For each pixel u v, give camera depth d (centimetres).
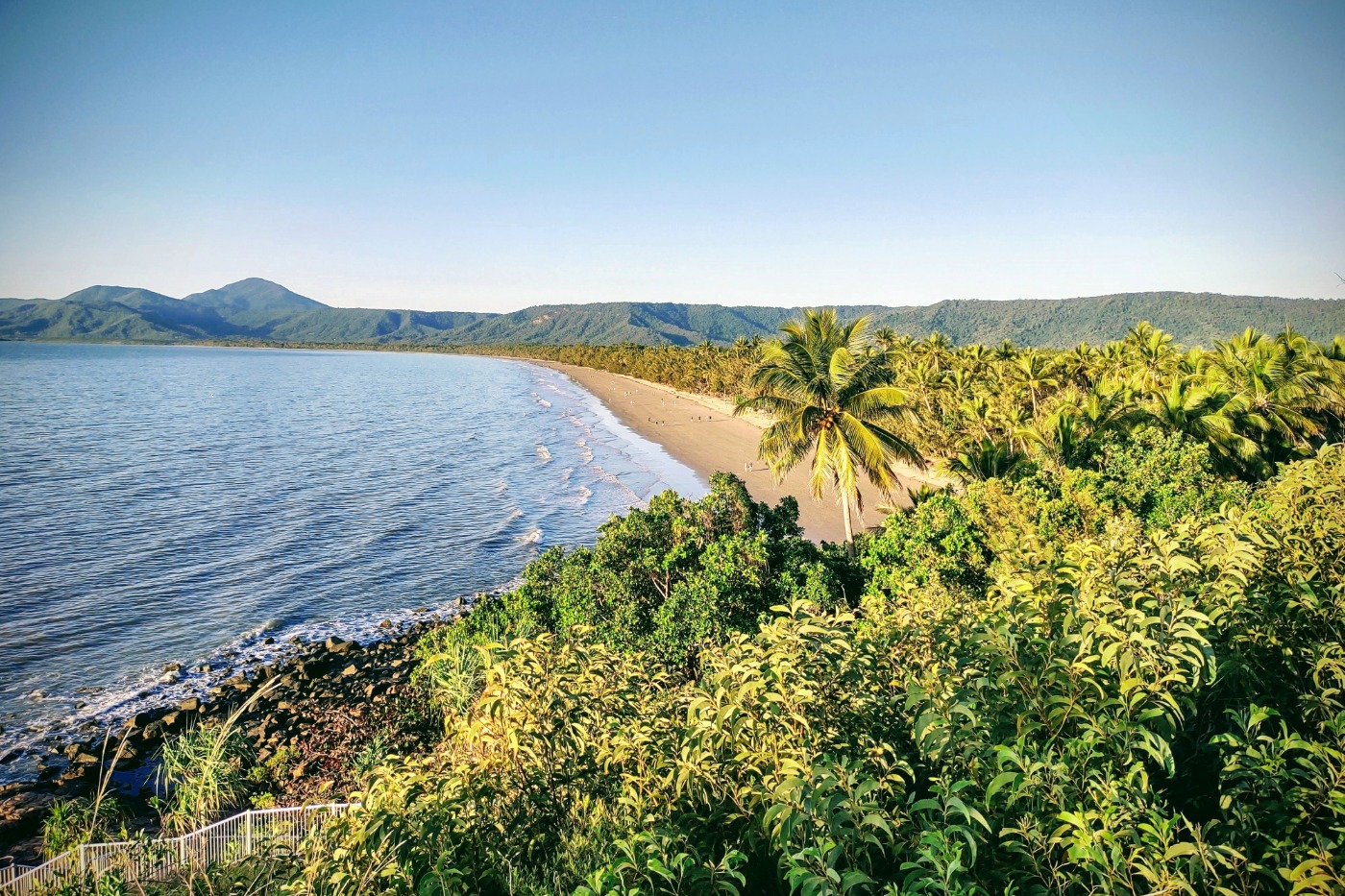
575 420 10681
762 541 1938
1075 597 521
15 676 2708
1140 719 424
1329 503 827
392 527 4819
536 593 2330
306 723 2334
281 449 7881
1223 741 455
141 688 2655
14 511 4978
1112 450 2820
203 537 4503
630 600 1975
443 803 587
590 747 678
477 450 7956
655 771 594
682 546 2112
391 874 538
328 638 3142
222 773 1828
